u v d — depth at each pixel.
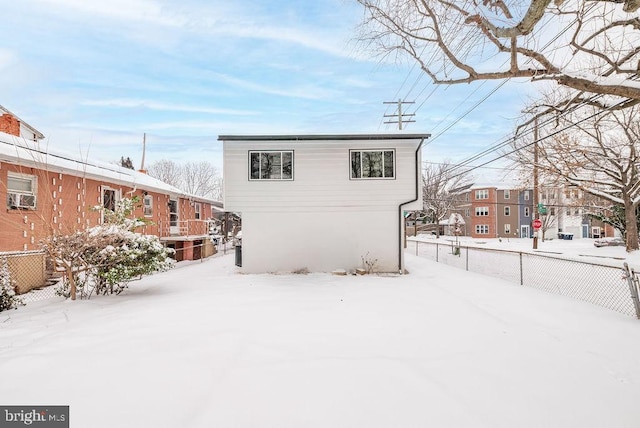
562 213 42.47
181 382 3.43
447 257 18.42
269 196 12.02
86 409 2.95
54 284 9.86
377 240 12.11
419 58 6.29
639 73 4.58
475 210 46.28
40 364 3.87
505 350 4.32
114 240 7.93
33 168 10.04
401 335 4.93
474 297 7.64
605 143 15.12
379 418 2.83
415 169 12.08
